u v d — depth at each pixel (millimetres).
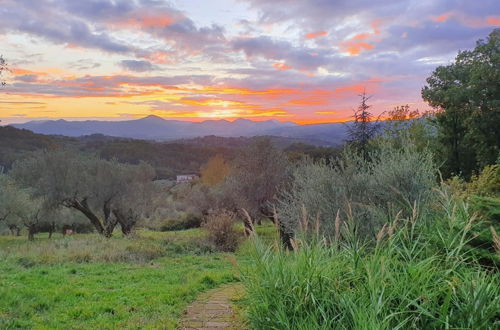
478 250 4215
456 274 3688
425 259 3973
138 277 9383
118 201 26984
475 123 26188
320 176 8828
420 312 3199
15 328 5191
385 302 3299
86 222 37438
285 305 3824
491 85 25344
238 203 22484
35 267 10938
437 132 30156
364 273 3945
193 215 32750
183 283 8562
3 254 13414
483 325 3029
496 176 9844
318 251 4262
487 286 3311
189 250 15914
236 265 4586
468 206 4977
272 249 4551
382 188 7520
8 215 29594
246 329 4746
